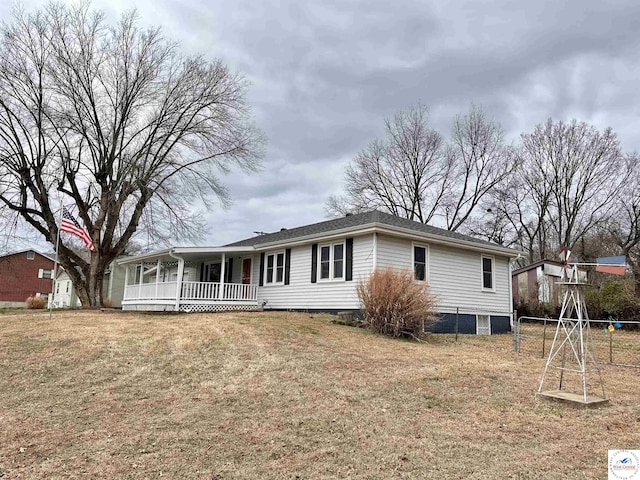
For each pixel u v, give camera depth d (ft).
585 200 108.68
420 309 40.01
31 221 74.33
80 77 71.56
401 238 50.57
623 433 16.65
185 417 18.70
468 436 16.47
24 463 14.28
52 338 33.27
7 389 22.91
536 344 43.93
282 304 59.57
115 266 121.39
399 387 23.12
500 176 116.16
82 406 20.29
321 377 24.80
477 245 57.00
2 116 68.95
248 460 14.42
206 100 78.48
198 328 38.01
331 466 13.92
